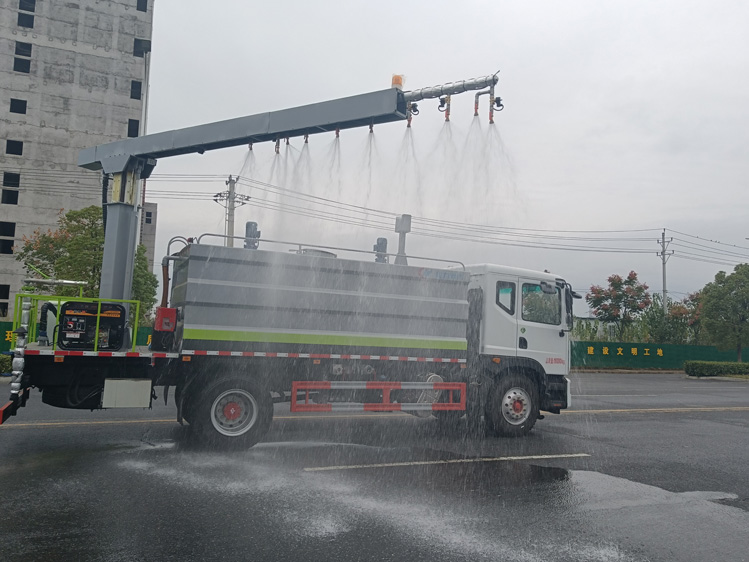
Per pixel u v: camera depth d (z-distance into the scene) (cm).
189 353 748
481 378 938
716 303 3766
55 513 495
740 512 574
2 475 607
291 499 554
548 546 462
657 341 3891
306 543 449
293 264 800
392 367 884
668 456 826
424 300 879
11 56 5028
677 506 586
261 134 1021
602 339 3881
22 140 5031
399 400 895
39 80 5094
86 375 747
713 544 482
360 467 688
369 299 842
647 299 3903
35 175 5056
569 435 972
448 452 792
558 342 1000
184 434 845
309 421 1008
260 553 427
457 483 634
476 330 955
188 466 664
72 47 5194
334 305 820
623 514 553
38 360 728
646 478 693
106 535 450
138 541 441
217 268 764
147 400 760
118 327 768
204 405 748
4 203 4994
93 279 2303
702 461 802
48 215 5078
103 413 1027
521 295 977
